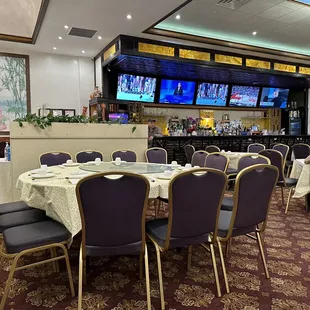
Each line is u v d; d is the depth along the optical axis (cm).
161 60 639
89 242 173
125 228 176
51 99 740
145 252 185
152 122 818
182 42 639
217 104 886
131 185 170
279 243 292
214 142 773
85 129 448
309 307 187
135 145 489
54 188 207
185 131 831
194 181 181
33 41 640
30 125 410
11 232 195
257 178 203
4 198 400
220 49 695
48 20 520
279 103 994
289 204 448
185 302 191
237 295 199
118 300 193
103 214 169
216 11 522
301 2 489
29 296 197
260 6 502
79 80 769
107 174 163
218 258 257
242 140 816
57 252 264
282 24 586
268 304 189
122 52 593
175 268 239
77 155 410
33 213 242
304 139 915
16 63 702
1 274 226
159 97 801
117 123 477
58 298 195
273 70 787
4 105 696
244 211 205
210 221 196
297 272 232
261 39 679
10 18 610
